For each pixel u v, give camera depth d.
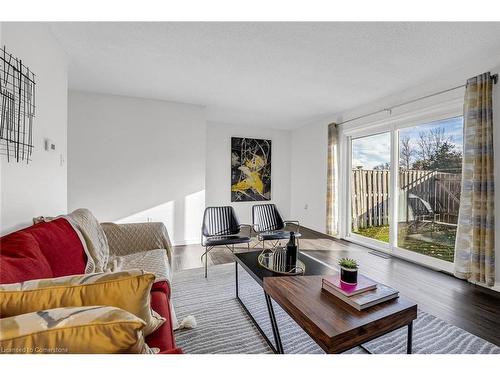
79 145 3.37
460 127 2.73
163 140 3.77
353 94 3.41
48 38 1.95
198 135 3.96
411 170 3.27
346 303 1.20
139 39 2.12
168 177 3.81
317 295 1.29
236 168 5.42
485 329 1.71
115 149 3.53
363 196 4.05
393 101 3.38
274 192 5.79
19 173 1.51
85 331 0.53
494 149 2.29
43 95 1.86
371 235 3.90
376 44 2.14
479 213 2.31
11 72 1.43
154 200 3.74
